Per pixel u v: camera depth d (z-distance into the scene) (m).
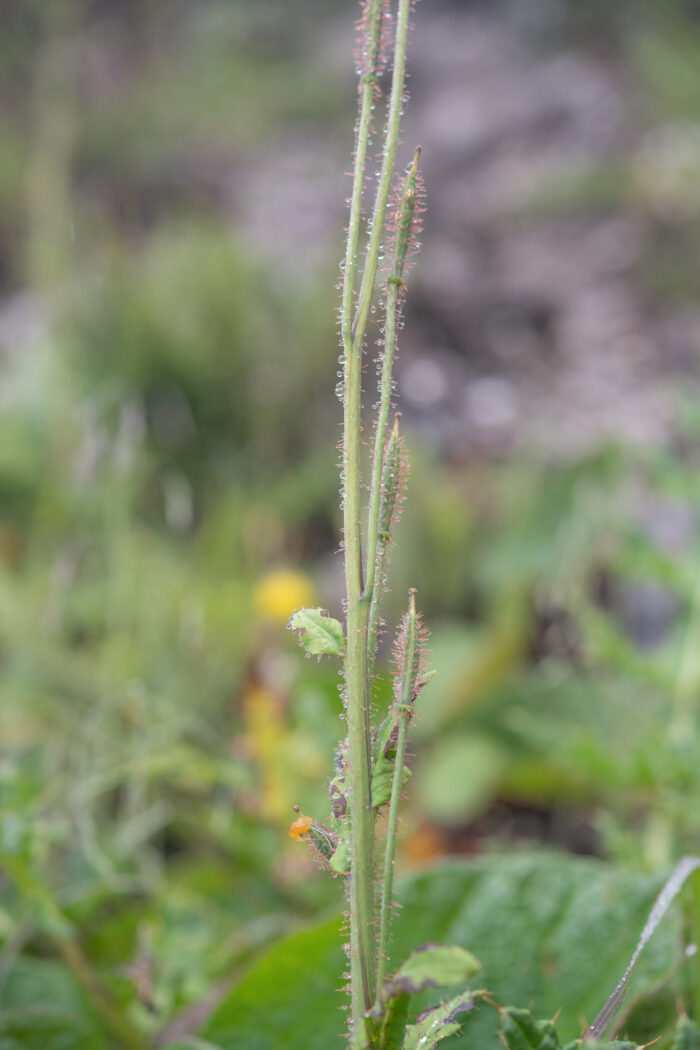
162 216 4.54
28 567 1.99
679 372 3.20
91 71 5.86
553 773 1.70
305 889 1.33
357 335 0.61
